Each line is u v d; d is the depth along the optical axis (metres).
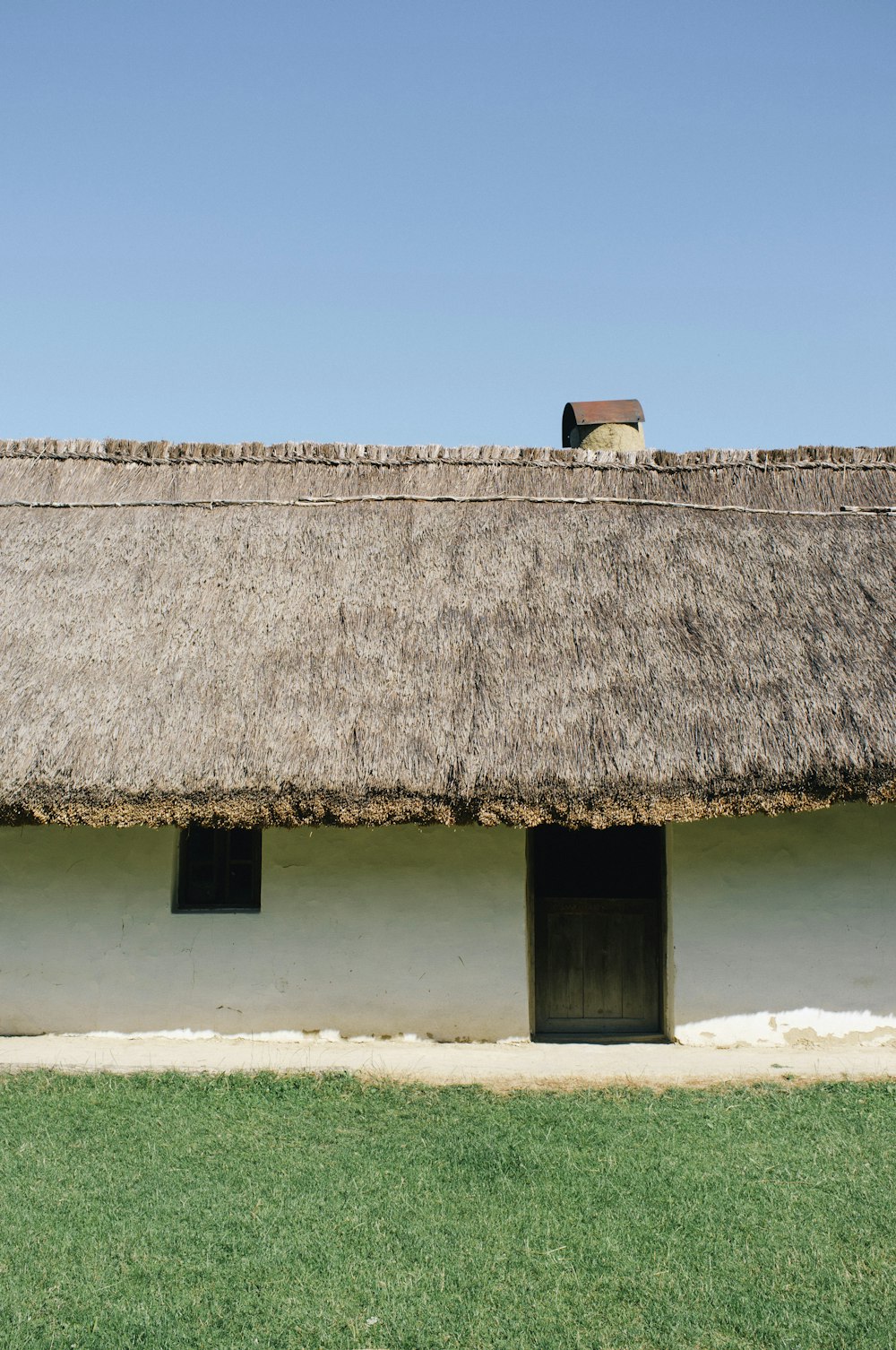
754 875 8.56
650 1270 4.76
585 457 10.43
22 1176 5.72
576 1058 8.04
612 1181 5.64
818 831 8.58
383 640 8.39
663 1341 4.27
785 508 9.87
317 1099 6.99
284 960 8.60
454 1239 5.04
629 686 7.82
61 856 8.76
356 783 7.32
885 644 8.12
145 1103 6.92
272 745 7.52
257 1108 6.82
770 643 8.17
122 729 7.68
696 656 8.06
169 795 7.39
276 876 8.68
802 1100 6.94
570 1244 4.98
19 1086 7.25
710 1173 5.73
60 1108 6.81
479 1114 6.68
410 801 7.34
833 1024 8.41
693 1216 5.25
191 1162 5.94
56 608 8.83
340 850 8.69
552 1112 6.69
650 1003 8.88
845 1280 4.67
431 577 9.03
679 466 10.33
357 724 7.64
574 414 14.25
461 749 7.43
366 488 10.30
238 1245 4.97
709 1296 4.55
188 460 10.52
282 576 9.09
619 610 8.59
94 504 10.12
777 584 8.81
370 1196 5.48
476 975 8.55
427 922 8.61
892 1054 8.14
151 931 8.66
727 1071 7.67
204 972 8.60
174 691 7.96
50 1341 4.23
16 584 9.09
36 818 7.49
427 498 10.05
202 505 10.05
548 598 8.74
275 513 9.95
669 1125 6.46
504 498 10.04
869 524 9.55
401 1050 8.26
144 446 10.62
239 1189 5.57
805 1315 4.41
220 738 7.59
